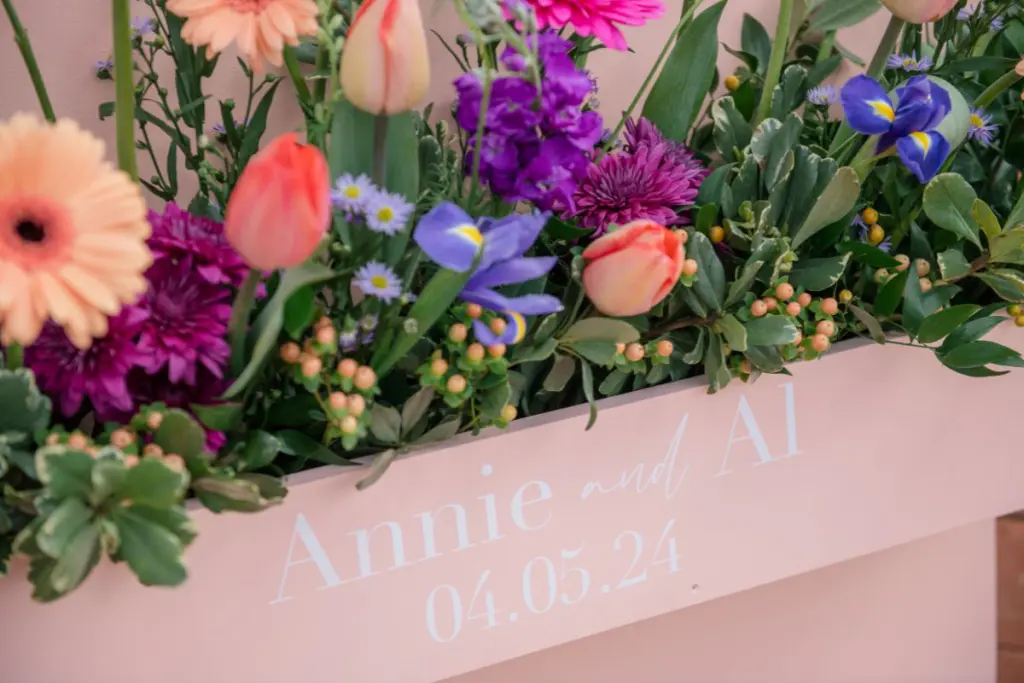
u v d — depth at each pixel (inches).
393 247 17.5
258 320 17.0
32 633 17.0
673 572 22.4
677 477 21.5
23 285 13.3
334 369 17.6
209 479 16.1
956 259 21.5
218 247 16.5
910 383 23.2
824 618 31.7
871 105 20.0
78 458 14.7
